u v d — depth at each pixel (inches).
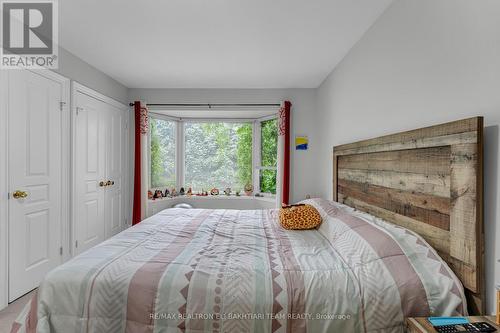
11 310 86.1
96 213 136.6
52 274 52.9
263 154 184.4
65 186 115.0
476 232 45.4
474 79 48.9
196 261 58.5
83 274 52.4
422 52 63.5
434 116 59.6
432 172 57.2
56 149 109.9
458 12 52.4
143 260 58.7
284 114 158.9
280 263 57.9
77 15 86.6
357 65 101.8
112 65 129.7
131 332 48.5
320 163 152.6
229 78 146.7
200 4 79.6
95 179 135.6
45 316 49.4
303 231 85.6
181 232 83.1
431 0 60.1
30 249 97.9
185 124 191.3
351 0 76.7
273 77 143.9
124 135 162.7
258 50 111.0
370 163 86.0
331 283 50.3
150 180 176.2
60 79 110.4
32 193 98.7
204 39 102.0
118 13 85.0
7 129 88.8
